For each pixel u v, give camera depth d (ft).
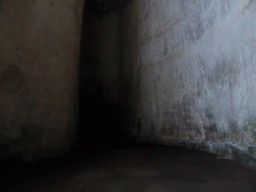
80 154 16.03
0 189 7.89
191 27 17.51
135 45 27.53
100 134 29.07
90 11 33.71
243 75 11.51
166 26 21.52
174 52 19.92
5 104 11.05
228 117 12.92
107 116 30.60
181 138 18.43
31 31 13.39
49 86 14.76
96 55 32.60
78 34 20.59
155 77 22.84
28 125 12.51
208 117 15.06
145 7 26.11
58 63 16.08
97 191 7.93
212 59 14.65
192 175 9.84
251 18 10.78
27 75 12.73
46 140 13.98
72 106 18.48
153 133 22.63
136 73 26.76
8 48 11.46
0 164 10.59
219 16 13.88
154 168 11.37
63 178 9.43
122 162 13.07
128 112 27.89
